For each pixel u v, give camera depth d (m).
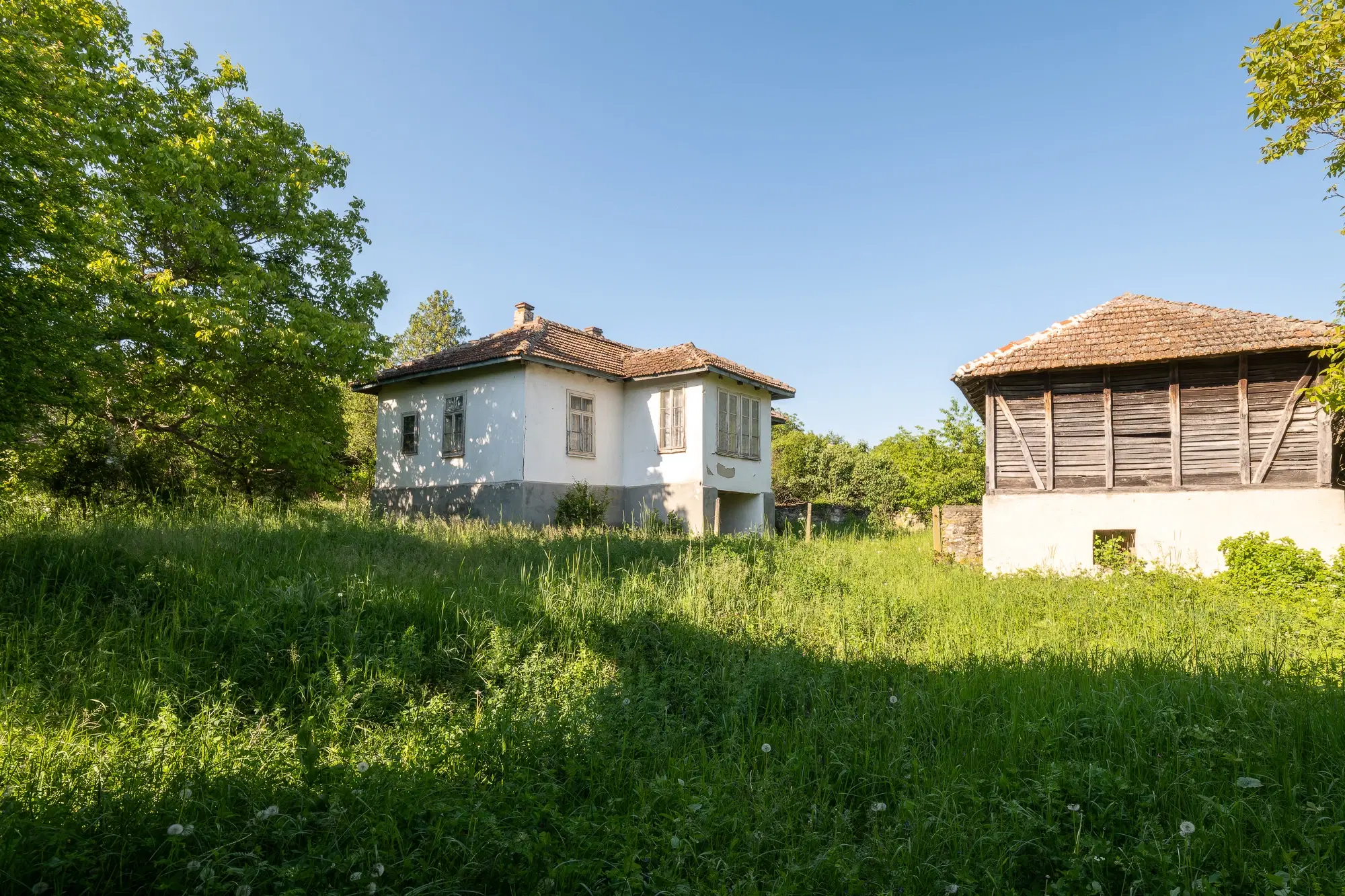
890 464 33.28
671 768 4.49
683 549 12.44
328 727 5.00
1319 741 4.77
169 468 13.90
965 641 8.18
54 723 4.54
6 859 2.98
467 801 3.83
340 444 18.91
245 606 6.44
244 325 14.98
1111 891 3.34
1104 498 14.09
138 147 14.98
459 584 8.36
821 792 4.39
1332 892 3.13
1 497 10.70
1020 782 4.22
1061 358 14.28
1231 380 13.63
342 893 3.05
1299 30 9.97
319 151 18.47
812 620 8.88
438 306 52.69
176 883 3.00
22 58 10.01
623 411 21.89
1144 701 5.29
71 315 10.39
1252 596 11.66
